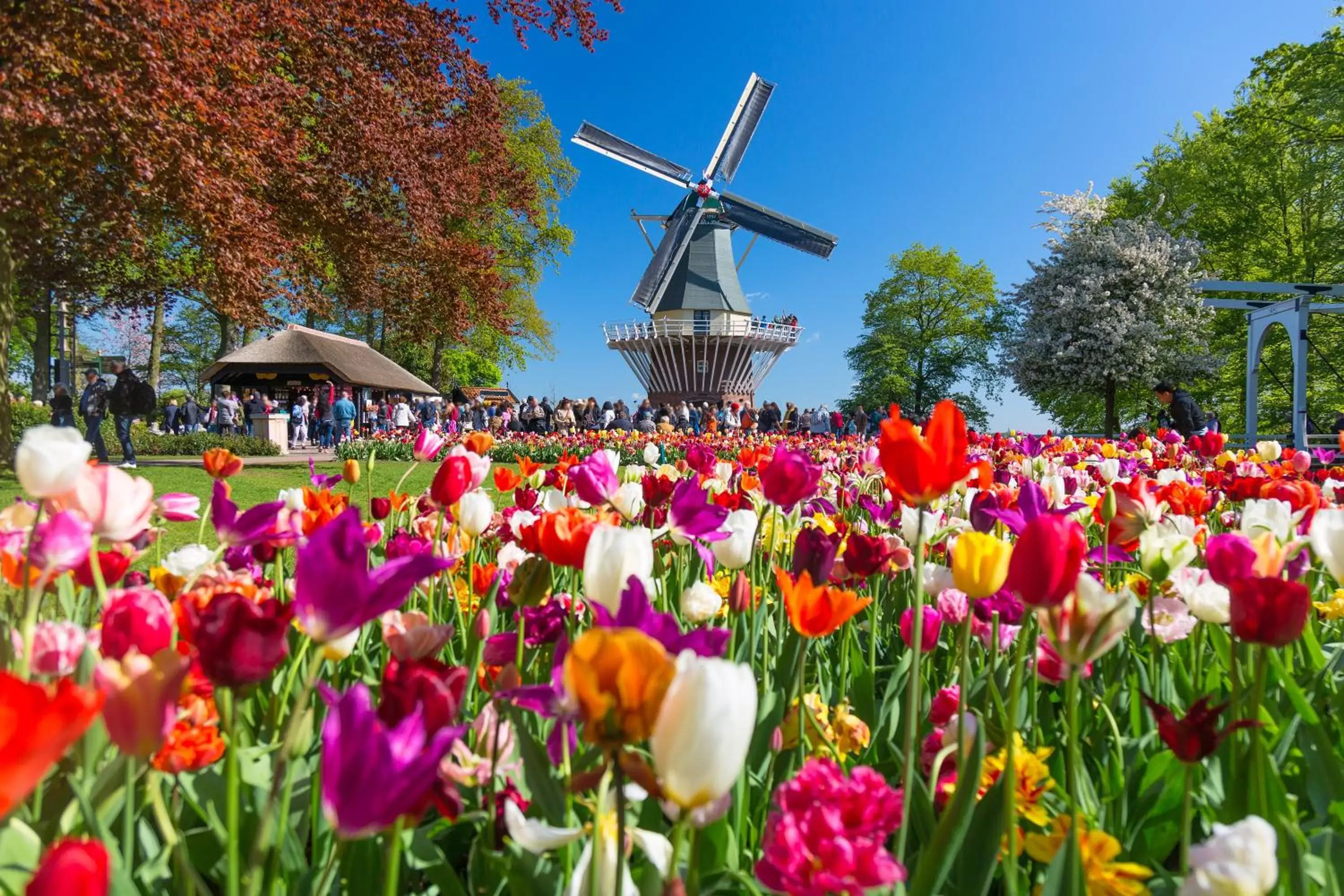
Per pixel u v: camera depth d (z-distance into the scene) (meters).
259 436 26.38
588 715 0.75
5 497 8.41
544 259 48.19
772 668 2.01
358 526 0.84
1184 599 1.85
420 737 0.75
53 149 11.60
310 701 1.58
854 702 1.91
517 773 1.33
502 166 21.12
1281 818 1.10
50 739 0.49
